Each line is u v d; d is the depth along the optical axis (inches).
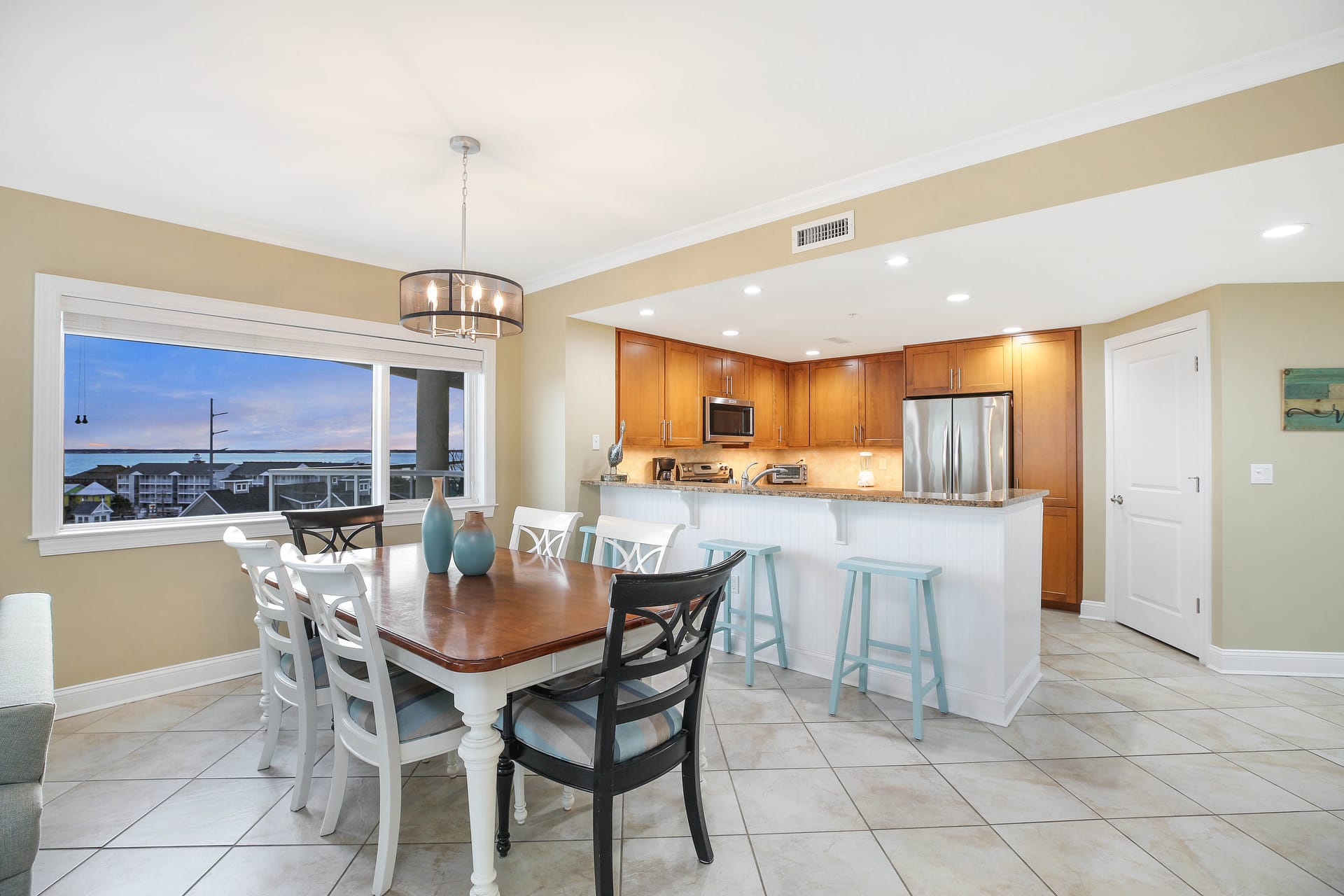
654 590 57.6
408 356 155.1
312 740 78.5
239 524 127.6
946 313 158.6
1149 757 92.0
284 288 134.0
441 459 167.8
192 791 83.4
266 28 68.6
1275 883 65.1
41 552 105.8
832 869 67.8
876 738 98.6
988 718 104.4
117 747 96.0
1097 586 169.5
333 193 112.5
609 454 172.2
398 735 65.1
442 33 69.7
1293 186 82.7
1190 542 138.7
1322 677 124.9
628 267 147.6
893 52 73.9
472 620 68.7
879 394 218.4
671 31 69.8
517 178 106.8
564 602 76.9
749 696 115.1
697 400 202.1
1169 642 145.0
